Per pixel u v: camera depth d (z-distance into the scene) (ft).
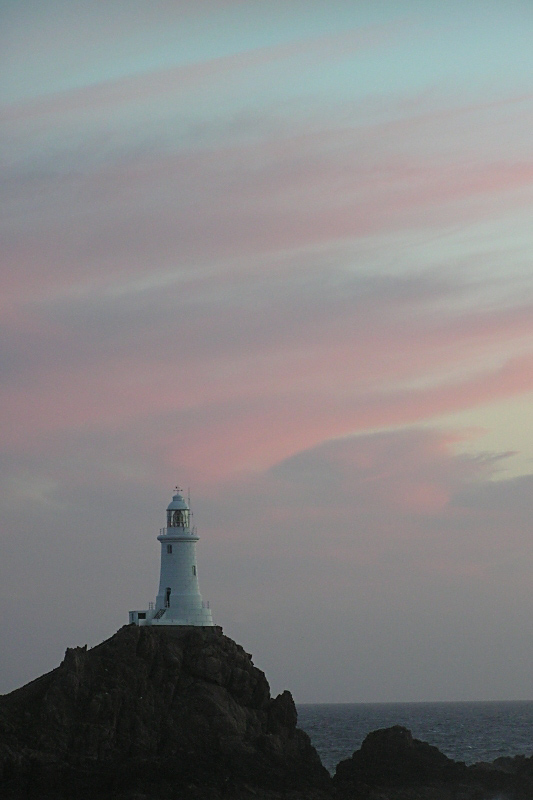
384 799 615.57
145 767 587.27
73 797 569.23
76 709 606.55
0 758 568.00
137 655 637.30
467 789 641.81
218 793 577.84
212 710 621.31
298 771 625.41
